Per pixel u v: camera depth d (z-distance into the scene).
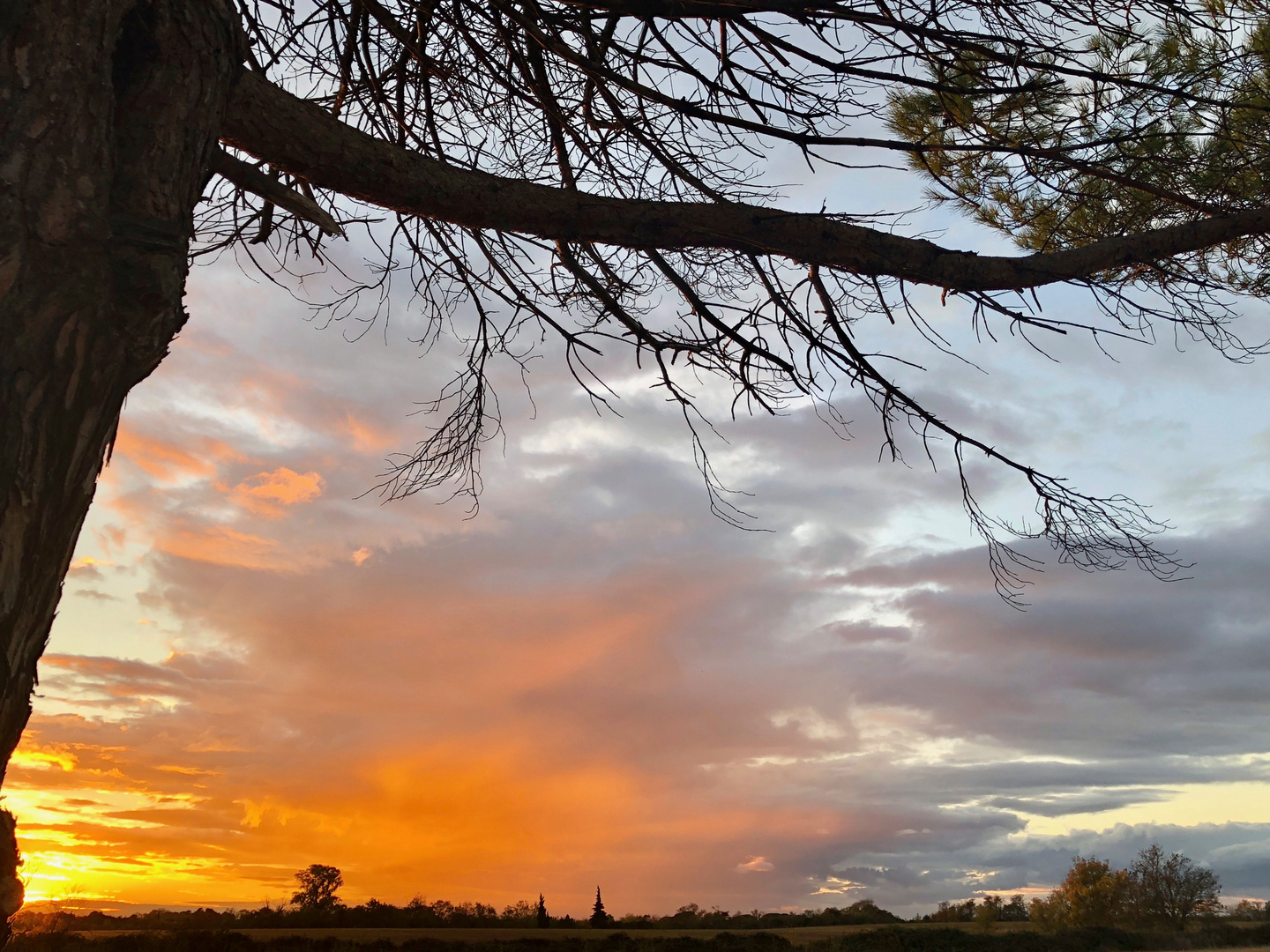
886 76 3.33
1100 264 3.75
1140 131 3.69
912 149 3.42
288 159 2.74
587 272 3.93
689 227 3.34
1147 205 4.29
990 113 3.97
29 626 1.58
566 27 3.57
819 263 3.58
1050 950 35.66
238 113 2.56
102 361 1.69
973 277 3.59
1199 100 3.53
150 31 1.92
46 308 1.59
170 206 1.88
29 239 1.58
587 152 3.99
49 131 1.65
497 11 3.55
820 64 3.39
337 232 2.56
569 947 28.38
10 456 1.51
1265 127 4.02
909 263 3.53
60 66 1.69
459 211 3.08
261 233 4.21
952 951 34.19
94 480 1.72
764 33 3.42
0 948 1.59
